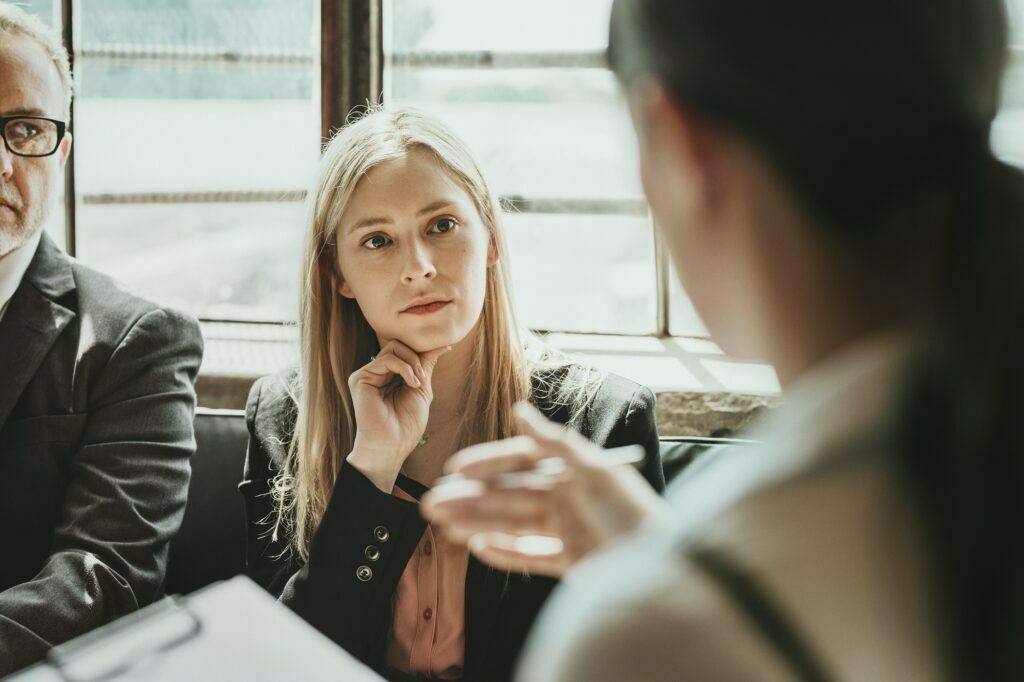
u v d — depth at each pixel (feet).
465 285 3.81
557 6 6.81
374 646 3.55
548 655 1.05
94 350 4.53
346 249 3.89
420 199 3.77
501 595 3.80
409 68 6.93
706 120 1.12
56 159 4.57
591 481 1.70
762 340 1.19
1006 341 0.99
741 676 0.91
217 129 7.11
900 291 1.09
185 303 7.26
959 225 1.05
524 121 6.94
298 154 7.08
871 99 1.04
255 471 4.53
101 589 4.00
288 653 2.37
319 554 3.58
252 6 6.98
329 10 6.66
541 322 7.06
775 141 1.08
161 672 2.27
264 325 7.18
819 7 1.04
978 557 0.95
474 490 1.83
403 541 3.56
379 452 3.72
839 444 1.02
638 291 6.99
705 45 1.09
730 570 0.96
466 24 6.88
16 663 3.67
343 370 4.18
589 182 6.95
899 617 0.94
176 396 4.65
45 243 4.81
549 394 4.21
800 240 1.11
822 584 0.94
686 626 0.93
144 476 4.38
